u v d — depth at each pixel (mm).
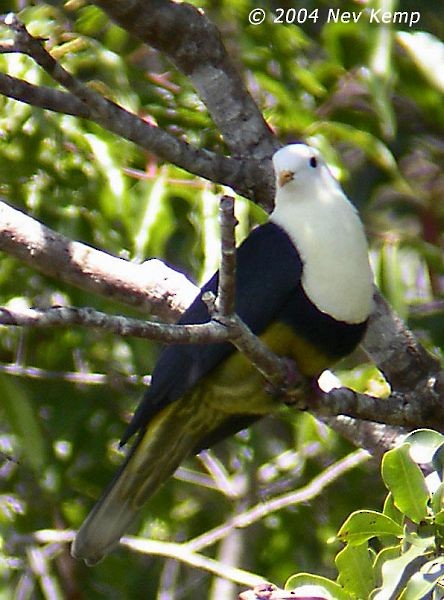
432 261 12328
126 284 9117
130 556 13016
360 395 8398
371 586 6887
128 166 11500
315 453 12297
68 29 11688
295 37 12156
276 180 8789
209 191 11016
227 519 12906
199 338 6871
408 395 8680
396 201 14430
